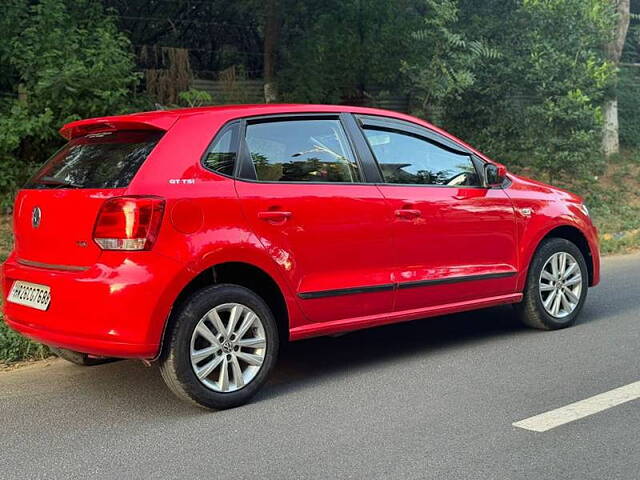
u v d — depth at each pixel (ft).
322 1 44.29
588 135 42.16
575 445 12.23
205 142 14.48
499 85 45.09
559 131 43.68
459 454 11.94
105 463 12.00
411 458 11.83
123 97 35.40
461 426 13.15
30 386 16.28
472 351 18.30
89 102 33.55
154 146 14.02
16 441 13.05
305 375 16.76
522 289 19.38
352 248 15.93
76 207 13.80
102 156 14.62
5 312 15.30
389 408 14.25
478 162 18.83
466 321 21.68
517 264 19.11
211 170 14.39
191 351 13.89
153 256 13.30
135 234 13.21
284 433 13.09
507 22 44.73
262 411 14.32
